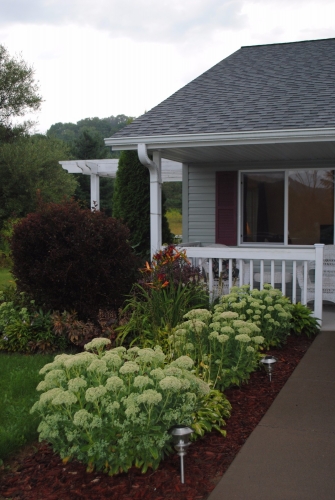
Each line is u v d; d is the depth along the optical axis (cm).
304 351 602
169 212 2878
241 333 458
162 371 332
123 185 1180
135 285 665
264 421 402
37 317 654
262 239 970
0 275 1460
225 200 984
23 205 1812
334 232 922
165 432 315
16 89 1923
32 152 1872
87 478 322
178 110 849
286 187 947
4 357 605
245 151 830
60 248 635
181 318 591
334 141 698
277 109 788
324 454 347
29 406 440
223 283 763
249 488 305
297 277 780
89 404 322
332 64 976
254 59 1082
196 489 306
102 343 377
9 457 359
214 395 416
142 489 306
